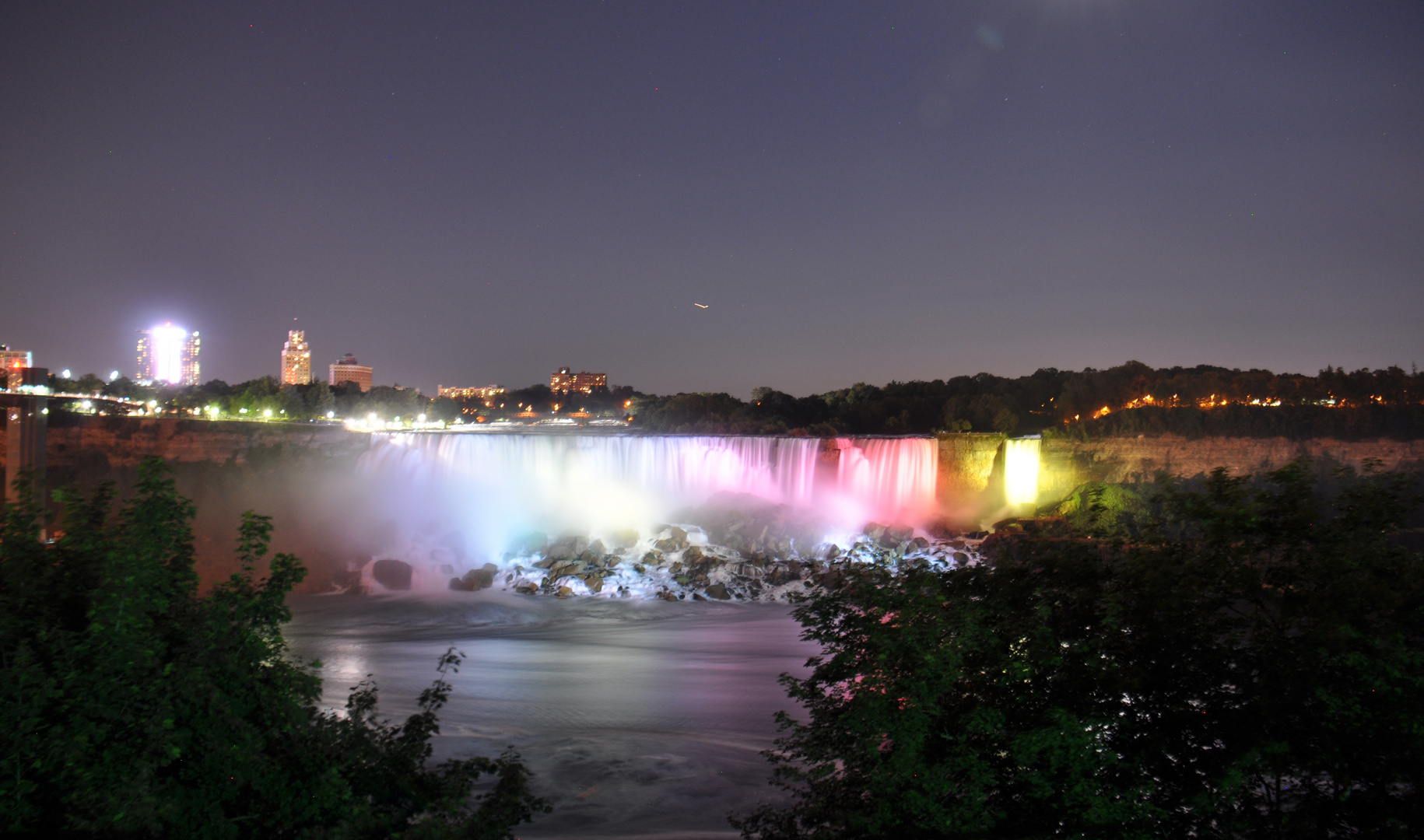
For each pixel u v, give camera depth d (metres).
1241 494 14.99
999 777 13.65
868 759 13.52
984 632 14.47
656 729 33.62
